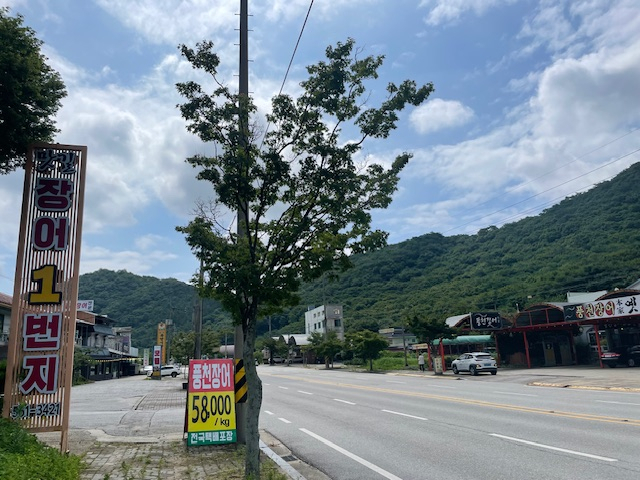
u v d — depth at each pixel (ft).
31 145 33.42
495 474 24.44
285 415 51.21
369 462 28.55
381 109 24.72
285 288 23.38
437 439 34.04
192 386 33.83
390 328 245.65
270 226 24.45
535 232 240.73
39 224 32.55
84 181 33.99
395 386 83.10
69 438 38.11
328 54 24.47
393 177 25.12
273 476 24.08
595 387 67.00
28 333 31.45
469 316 120.26
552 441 31.17
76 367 143.13
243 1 35.01
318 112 24.02
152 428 44.65
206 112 24.49
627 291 94.38
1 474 18.86
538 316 119.96
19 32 33.60
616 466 24.63
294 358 277.64
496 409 47.14
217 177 23.91
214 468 27.09
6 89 32.37
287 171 23.39
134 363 244.22
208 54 24.93
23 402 30.66
